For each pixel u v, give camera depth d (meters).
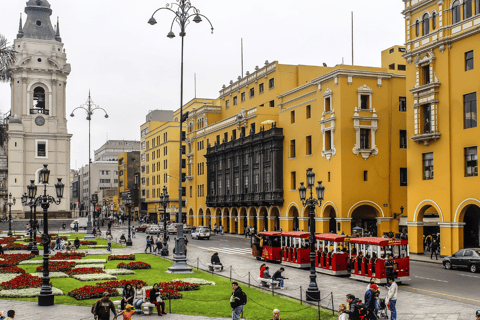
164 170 119.94
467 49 41.25
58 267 34.88
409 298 25.86
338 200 51.94
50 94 115.38
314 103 57.25
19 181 110.81
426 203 45.00
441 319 21.27
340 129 51.97
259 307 23.48
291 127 62.69
